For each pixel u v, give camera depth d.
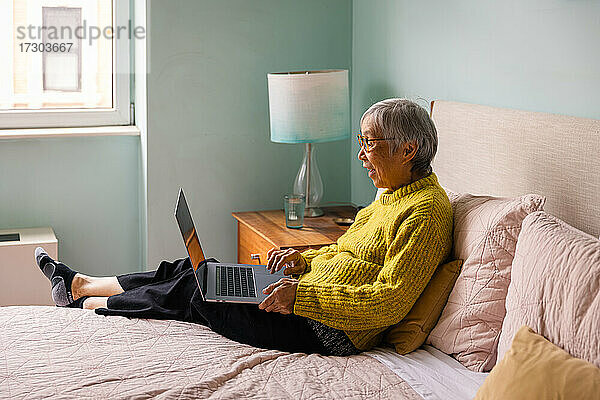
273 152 3.65
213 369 1.83
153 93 3.44
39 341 1.96
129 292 2.40
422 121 2.21
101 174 3.68
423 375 1.83
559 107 2.25
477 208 2.11
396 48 3.21
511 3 2.44
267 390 1.73
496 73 2.54
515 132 2.29
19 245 3.29
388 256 2.10
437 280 2.06
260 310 2.18
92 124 3.74
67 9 3.65
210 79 3.50
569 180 2.06
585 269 1.50
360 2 3.54
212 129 3.55
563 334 1.49
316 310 2.04
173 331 2.13
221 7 3.46
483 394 1.46
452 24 2.78
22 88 3.64
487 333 1.88
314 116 3.16
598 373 1.34
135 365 1.83
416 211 2.10
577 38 2.16
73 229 3.68
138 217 3.77
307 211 3.34
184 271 2.44
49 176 3.60
